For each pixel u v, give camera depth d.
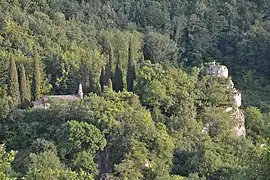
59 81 124.25
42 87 117.94
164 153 83.44
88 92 112.62
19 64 115.25
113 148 82.69
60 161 79.88
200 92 105.75
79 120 86.81
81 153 79.62
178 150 87.75
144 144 82.62
